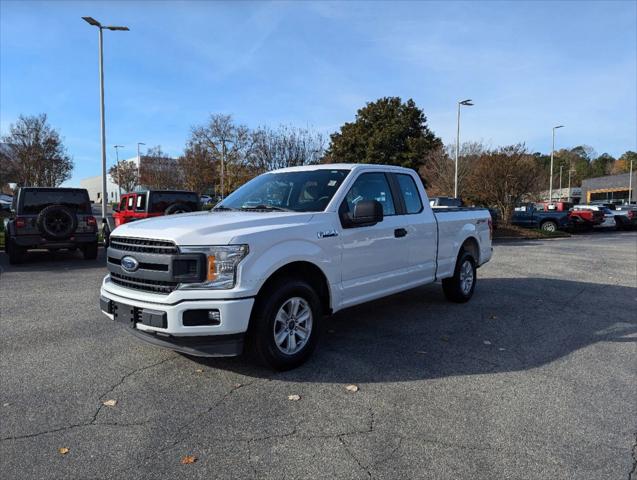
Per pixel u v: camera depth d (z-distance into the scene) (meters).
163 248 3.94
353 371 4.40
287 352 4.36
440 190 33.38
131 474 2.81
